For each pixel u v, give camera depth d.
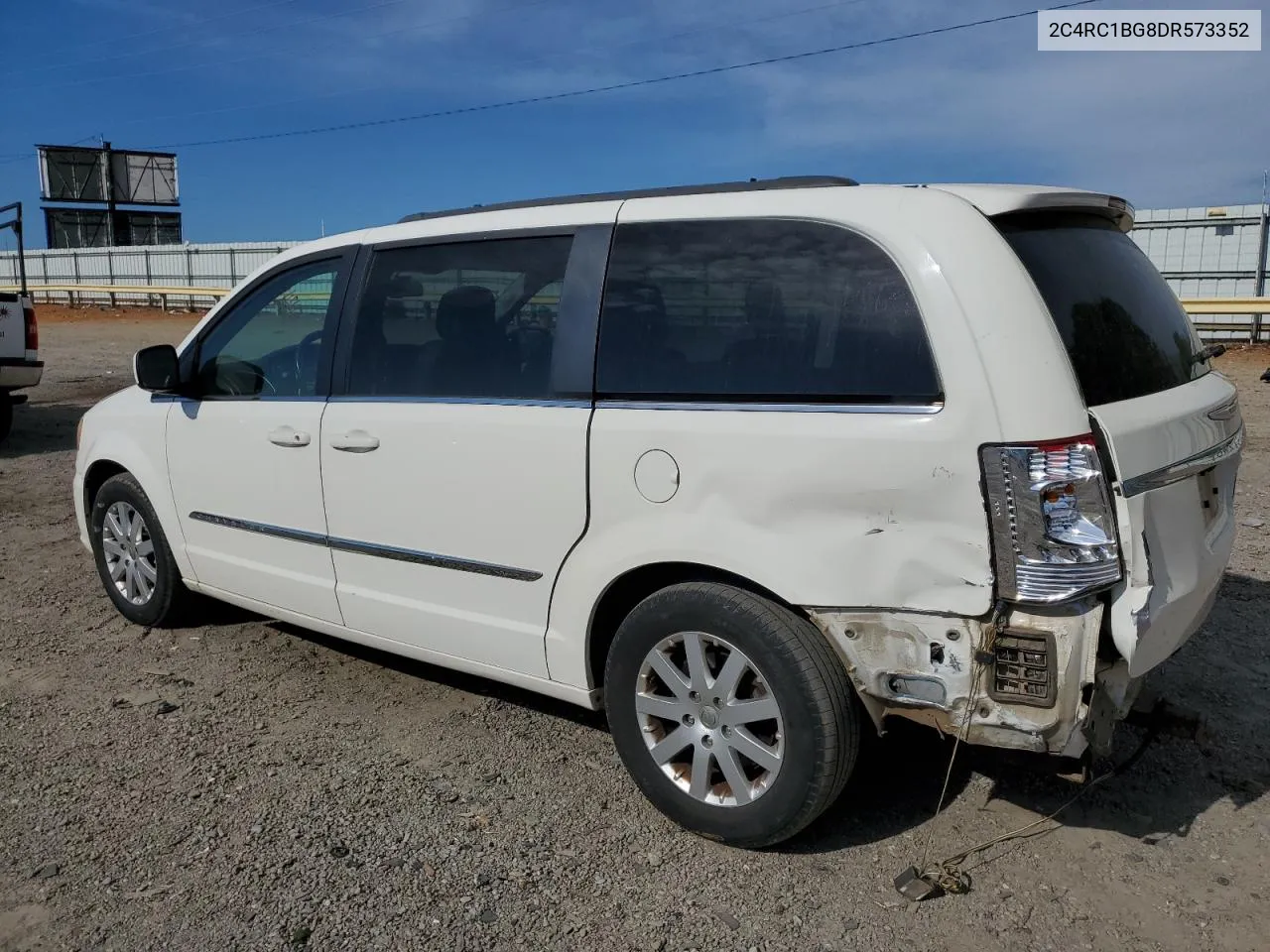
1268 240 17.89
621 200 3.42
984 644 2.68
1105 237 3.27
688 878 3.04
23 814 3.39
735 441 2.95
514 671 3.62
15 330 10.27
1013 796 3.46
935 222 2.80
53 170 46.56
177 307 36.47
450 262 3.74
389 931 2.80
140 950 2.73
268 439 4.22
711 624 3.04
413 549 3.78
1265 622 4.91
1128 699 2.96
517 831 3.29
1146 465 2.74
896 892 2.96
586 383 3.30
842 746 2.92
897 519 2.74
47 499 8.20
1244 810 3.36
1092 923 2.81
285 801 3.46
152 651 4.86
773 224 3.06
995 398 2.62
